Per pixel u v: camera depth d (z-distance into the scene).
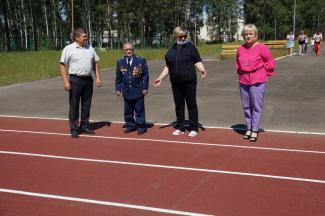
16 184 6.22
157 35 77.94
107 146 8.26
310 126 9.66
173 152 7.75
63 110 12.36
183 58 8.69
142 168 6.85
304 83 16.84
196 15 87.06
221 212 5.17
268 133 9.09
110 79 19.72
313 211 5.18
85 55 8.97
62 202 5.54
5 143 8.62
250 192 5.77
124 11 71.69
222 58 32.03
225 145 8.18
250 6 89.00
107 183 6.20
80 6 70.88
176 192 5.81
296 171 6.62
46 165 7.11
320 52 38.53
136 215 5.12
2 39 62.19
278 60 28.67
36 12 67.69
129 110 9.36
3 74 21.67
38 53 43.03
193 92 8.84
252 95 8.34
